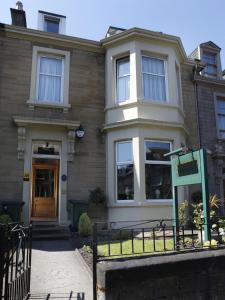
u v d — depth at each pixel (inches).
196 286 176.6
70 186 428.8
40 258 277.4
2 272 139.7
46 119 423.5
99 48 487.8
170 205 422.9
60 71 470.3
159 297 166.6
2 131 414.0
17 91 433.4
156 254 182.1
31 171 421.1
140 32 460.8
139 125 428.8
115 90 468.1
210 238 213.6
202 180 227.8
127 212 414.9
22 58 446.6
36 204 454.6
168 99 466.9
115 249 257.3
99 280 163.6
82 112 458.0
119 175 439.8
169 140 446.6
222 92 562.6
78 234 372.5
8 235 148.3
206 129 528.7
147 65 472.1
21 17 498.0
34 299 186.5
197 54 620.1
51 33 461.1
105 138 458.9
